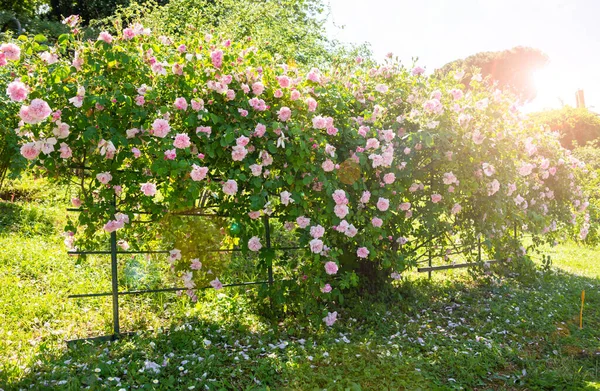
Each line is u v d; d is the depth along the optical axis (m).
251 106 4.36
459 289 6.47
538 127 7.40
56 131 3.74
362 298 5.55
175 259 4.56
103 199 4.24
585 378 3.93
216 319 4.73
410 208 5.50
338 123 4.88
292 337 4.51
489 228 5.90
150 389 3.21
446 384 3.74
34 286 5.27
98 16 18.75
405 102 5.45
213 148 4.19
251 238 4.61
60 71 3.78
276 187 4.48
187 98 4.14
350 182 4.75
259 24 10.96
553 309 5.71
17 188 9.05
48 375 3.29
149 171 4.11
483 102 5.46
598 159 14.85
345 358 3.92
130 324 4.54
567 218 7.64
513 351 4.38
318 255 4.54
